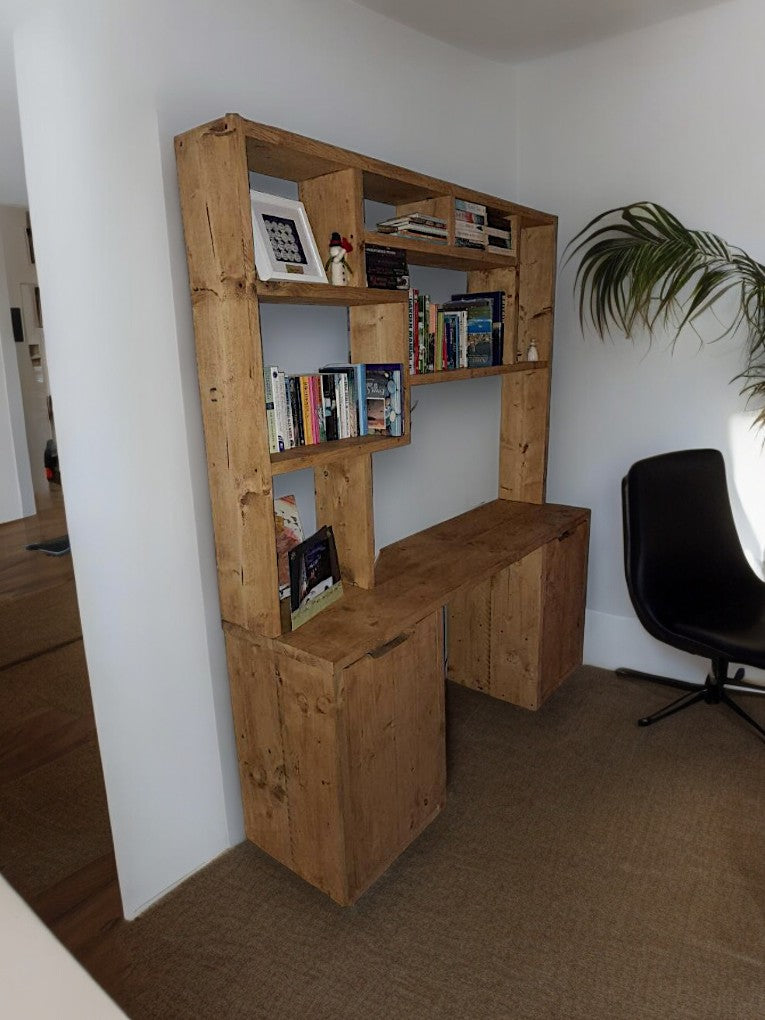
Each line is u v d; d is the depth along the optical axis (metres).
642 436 2.87
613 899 1.79
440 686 2.03
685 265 2.44
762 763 2.35
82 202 1.48
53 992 0.67
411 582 2.11
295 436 1.81
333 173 1.82
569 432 3.05
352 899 1.79
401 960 1.63
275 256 1.64
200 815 1.93
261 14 1.82
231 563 1.76
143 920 1.76
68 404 1.53
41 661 3.16
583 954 1.63
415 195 2.18
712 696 2.65
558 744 2.49
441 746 2.07
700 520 2.54
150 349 1.64
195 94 1.67
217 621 1.88
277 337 2.02
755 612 2.40
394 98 2.32
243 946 1.68
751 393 2.60
